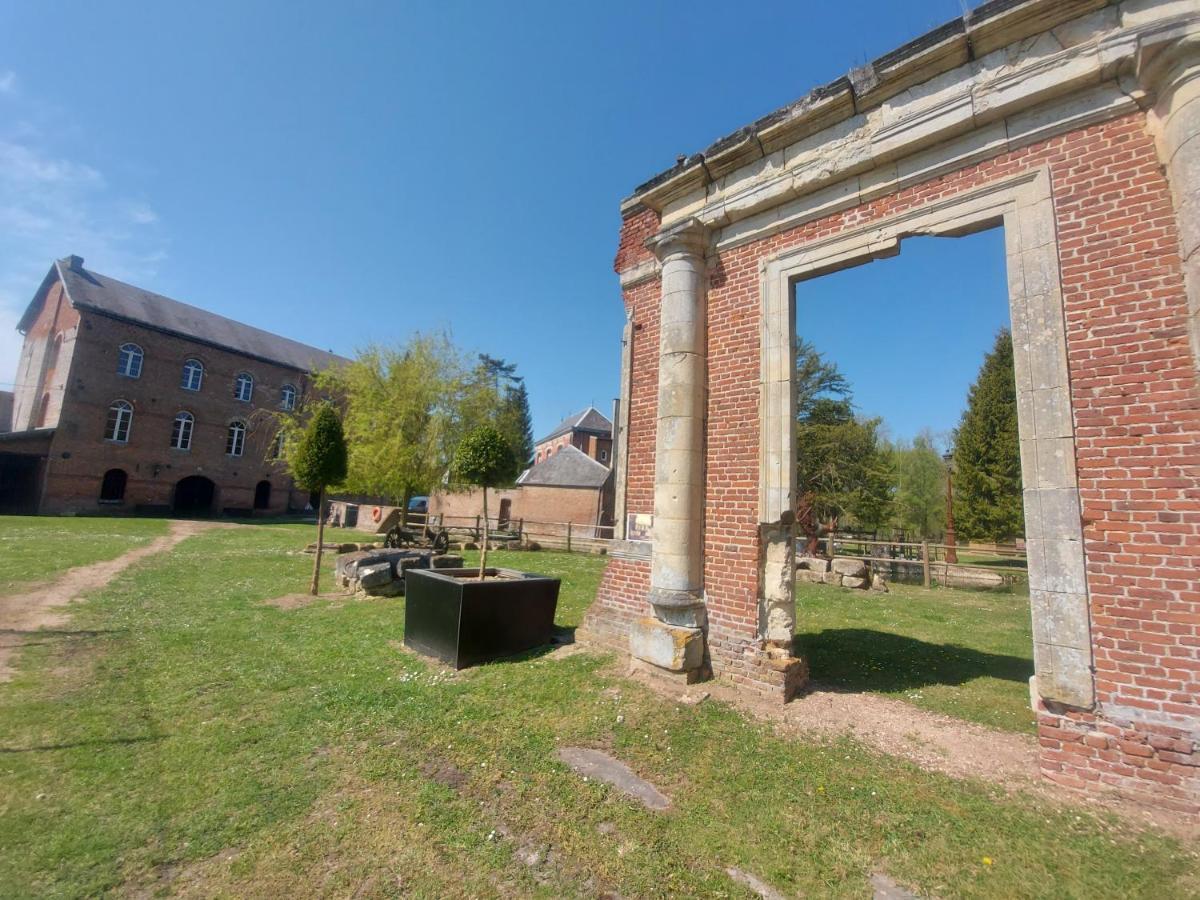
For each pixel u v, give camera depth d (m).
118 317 27.98
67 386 26.08
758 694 4.96
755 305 5.65
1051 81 3.98
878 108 4.87
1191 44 3.34
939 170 4.54
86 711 4.44
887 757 3.92
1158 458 3.40
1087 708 3.47
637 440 6.65
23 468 26.73
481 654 5.87
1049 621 3.64
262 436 34.28
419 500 39.19
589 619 6.73
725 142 5.76
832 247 5.13
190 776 3.56
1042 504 3.75
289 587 10.06
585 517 29.97
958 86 4.41
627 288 7.19
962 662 6.57
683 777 3.67
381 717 4.50
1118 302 3.64
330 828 3.07
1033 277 3.97
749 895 2.63
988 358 25.23
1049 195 3.98
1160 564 3.33
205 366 31.77
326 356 41.09
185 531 20.44
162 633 6.76
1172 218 3.52
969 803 3.34
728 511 5.52
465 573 7.69
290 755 3.88
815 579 13.95
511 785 3.55
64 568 10.77
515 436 32.41
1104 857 2.83
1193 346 3.29
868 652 6.96
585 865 2.83
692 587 5.53
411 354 21.84
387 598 9.17
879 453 25.50
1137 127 3.73
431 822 3.14
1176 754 3.19
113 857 2.78
